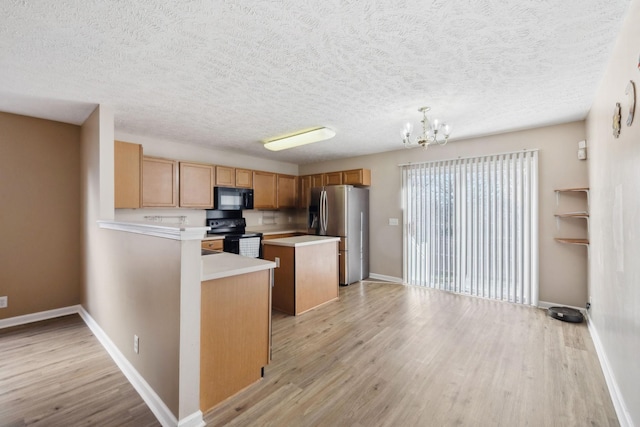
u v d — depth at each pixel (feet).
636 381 4.78
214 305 5.85
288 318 10.64
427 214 14.73
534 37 5.64
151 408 5.82
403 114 10.16
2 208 9.81
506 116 10.31
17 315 10.02
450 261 13.92
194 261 5.30
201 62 6.58
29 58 6.31
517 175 12.03
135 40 5.68
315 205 17.06
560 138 11.14
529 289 11.73
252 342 6.58
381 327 9.72
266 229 19.36
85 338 8.91
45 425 5.31
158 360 5.74
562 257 11.14
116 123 11.25
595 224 8.71
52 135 10.71
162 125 11.54
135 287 6.66
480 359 7.58
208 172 14.89
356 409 5.71
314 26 5.28
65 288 10.94
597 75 7.21
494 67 6.83
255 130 12.28
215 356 5.85
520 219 11.95
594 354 7.80
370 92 8.29
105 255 8.41
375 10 4.84
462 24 5.24
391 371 7.04
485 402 5.89
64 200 10.94
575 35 5.58
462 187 13.51
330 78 7.42
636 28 4.62
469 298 12.85
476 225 13.08
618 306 5.96
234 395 6.15
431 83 7.70
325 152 16.72
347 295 13.52
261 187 17.67
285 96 8.57
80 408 5.79
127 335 7.00
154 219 14.08
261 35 5.55
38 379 6.75
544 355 7.76
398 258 15.99
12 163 9.98
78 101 8.89
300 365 7.33
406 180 15.61
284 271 11.33
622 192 5.69
